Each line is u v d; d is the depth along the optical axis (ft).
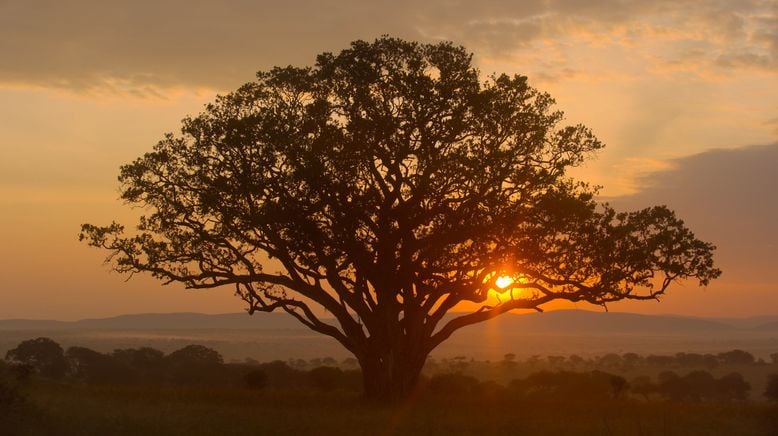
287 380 199.21
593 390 182.60
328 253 107.86
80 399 93.91
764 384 306.14
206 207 106.93
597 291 109.70
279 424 78.69
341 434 73.41
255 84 110.01
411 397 113.09
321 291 112.68
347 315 114.42
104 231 109.50
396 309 113.39
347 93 106.11
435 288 112.88
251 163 105.09
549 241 109.19
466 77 105.29
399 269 109.60
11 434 64.69
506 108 104.53
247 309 112.98
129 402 94.68
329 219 107.24
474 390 150.00
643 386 235.81
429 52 107.55
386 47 106.93
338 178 103.14
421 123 104.17
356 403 106.11
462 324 115.96
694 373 262.06
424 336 115.14
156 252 109.09
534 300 113.70
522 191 107.14
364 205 105.09
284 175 103.91
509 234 105.09
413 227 107.24
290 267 111.34
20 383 96.78
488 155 102.27
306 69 109.40
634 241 109.60
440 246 106.93
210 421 78.33
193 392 119.24
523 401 117.50
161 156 109.09
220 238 110.52
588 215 106.42
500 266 108.99
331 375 166.20
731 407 107.86
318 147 101.40
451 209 105.40
